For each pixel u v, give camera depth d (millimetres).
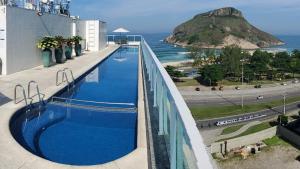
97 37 28484
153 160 4305
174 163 3322
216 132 39625
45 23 18203
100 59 20297
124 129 7672
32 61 16406
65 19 22344
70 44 20281
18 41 14875
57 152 6305
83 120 8281
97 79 14289
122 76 15117
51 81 12258
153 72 7508
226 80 78250
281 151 33438
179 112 2629
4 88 10805
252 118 46312
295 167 30938
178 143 2977
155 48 195750
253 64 87562
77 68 15875
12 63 14359
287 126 36562
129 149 6500
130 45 36625
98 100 10133
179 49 187000
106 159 6004
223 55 95188
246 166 31156
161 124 5070
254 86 70688
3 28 13641
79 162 5859
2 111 7824
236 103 55625
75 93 11336
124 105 9422
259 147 34219
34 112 8875
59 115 8602
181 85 70062
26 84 11555
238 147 34250
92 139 7039
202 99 58156
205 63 101500
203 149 1935
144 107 7707
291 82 77375
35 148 6492
